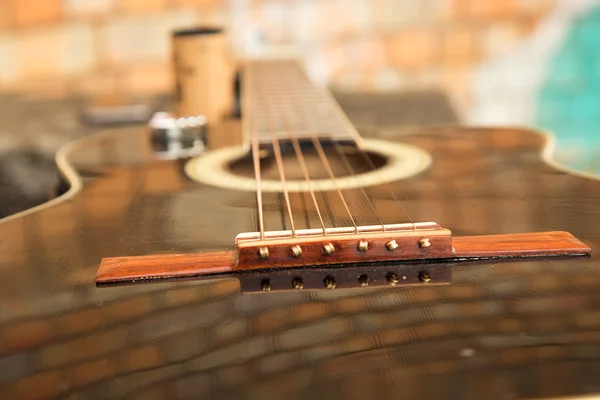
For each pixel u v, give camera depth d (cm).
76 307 29
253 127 50
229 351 26
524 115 76
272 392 25
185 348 27
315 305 29
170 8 70
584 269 31
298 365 26
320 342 27
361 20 72
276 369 25
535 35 73
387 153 48
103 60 71
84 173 45
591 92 75
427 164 45
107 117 67
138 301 30
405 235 32
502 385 24
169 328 28
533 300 29
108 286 31
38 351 27
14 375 26
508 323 27
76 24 70
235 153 49
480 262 32
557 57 74
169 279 31
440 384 25
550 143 50
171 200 40
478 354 26
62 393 25
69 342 27
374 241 32
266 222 36
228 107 58
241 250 32
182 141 52
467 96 75
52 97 71
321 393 24
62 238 35
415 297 29
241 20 71
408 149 49
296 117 52
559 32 73
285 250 32
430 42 73
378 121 68
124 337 27
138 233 36
